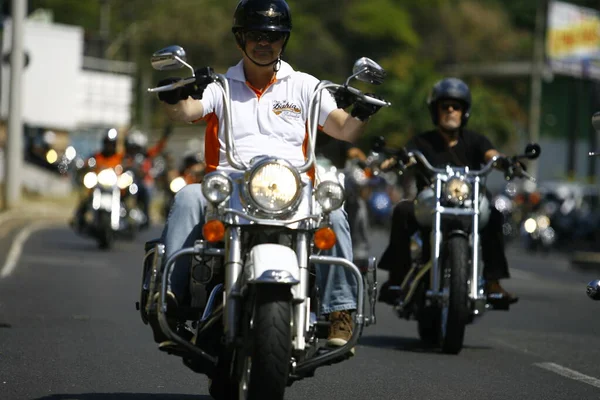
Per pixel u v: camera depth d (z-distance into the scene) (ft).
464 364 63.21
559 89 442.50
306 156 43.29
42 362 57.67
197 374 56.39
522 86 470.39
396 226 71.10
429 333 71.82
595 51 383.24
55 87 312.50
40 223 185.47
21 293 87.66
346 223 44.47
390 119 378.12
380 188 260.42
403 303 70.33
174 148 443.73
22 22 204.44
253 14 44.01
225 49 469.57
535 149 68.18
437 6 545.44
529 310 95.61
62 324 71.67
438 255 66.74
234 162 42.34
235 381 45.09
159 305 42.09
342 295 44.16
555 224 225.76
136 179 154.40
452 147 72.43
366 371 59.41
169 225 44.50
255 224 40.93
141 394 50.85
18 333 67.10
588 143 436.35
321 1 527.81
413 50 525.75
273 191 40.63
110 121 371.15
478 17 547.90
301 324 40.88
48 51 311.06
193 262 43.65
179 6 460.96
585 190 293.84
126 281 101.04
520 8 566.36
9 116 205.77
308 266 41.86
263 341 39.40
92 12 468.34
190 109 44.32
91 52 400.06
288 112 44.83
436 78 384.88
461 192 66.90
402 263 71.10
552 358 66.85
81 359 59.06
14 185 206.69
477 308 66.74
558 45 370.53
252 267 39.99
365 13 518.78
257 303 40.09
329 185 41.42
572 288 124.67
